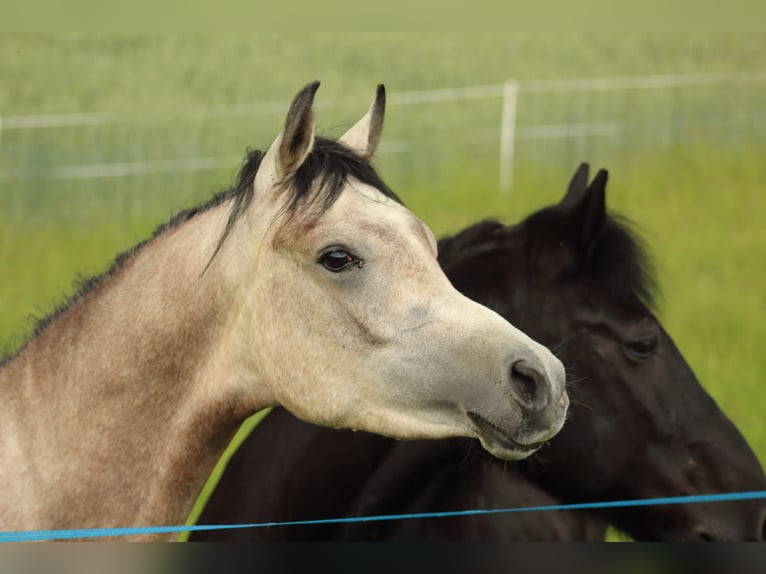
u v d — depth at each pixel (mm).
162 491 4855
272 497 6062
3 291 14469
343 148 4816
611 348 5887
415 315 4504
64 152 20453
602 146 21953
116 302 4949
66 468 4758
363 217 4594
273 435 6328
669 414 5906
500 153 21328
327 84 23297
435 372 4445
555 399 4355
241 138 21125
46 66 23562
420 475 5895
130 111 21781
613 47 25984
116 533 4695
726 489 5938
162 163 20203
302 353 4613
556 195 19000
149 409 4836
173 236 5035
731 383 12211
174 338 4840
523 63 24953
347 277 4559
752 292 15289
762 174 20484
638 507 6051
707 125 22953
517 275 5965
